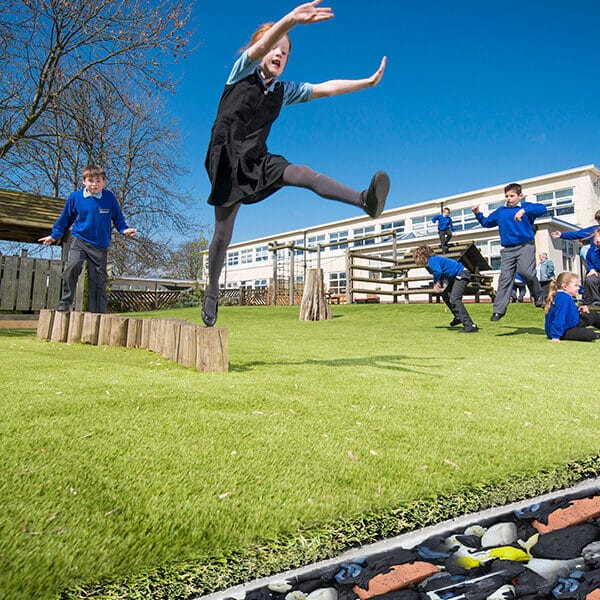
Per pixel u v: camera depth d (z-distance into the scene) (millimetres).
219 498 1031
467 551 923
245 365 3115
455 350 4672
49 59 11438
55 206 7793
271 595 787
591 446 1457
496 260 18406
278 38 2150
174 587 757
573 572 852
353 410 1847
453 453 1366
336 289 24141
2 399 1769
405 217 26312
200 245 36562
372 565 869
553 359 3947
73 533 862
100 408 1700
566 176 21797
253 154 2293
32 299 6570
